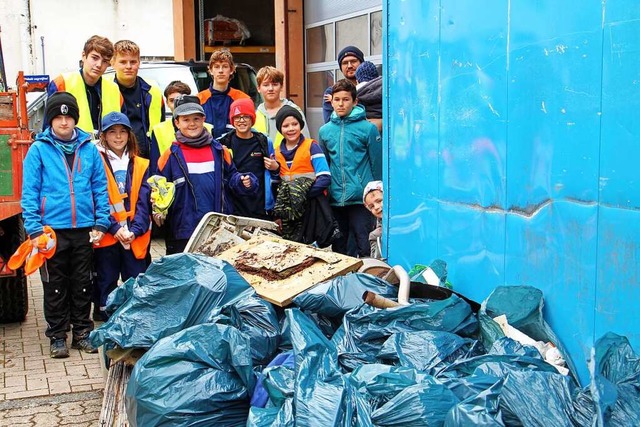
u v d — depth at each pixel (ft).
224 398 12.07
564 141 11.27
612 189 10.34
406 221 16.53
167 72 34.19
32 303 24.75
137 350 14.35
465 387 10.49
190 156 19.83
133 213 20.34
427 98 15.35
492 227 13.24
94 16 72.95
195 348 12.39
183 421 11.89
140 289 14.60
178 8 50.83
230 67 24.18
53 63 72.33
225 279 14.23
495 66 12.93
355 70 26.03
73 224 19.02
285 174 20.66
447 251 14.79
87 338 19.90
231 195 20.43
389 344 12.16
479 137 13.51
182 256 14.71
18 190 19.99
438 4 14.74
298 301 13.78
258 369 13.11
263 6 50.39
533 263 12.14
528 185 12.17
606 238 10.48
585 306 10.96
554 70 11.44
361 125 20.85
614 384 9.51
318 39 38.81
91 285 19.94
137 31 74.43
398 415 10.19
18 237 21.33
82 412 16.06
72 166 19.04
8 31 70.69
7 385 17.61
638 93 9.84
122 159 20.36
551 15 11.44
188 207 19.71
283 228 20.44
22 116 20.03
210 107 24.26
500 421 9.42
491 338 12.21
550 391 9.73
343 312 13.64
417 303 13.15
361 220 21.11
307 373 11.23
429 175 15.43
